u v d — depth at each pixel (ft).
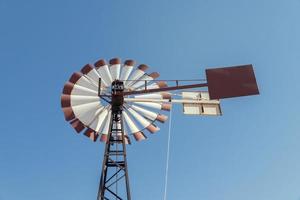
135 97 59.62
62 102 58.75
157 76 63.26
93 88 59.93
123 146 53.21
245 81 47.44
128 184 49.96
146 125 63.46
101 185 50.06
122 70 61.57
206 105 56.54
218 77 47.85
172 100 56.85
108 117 60.54
